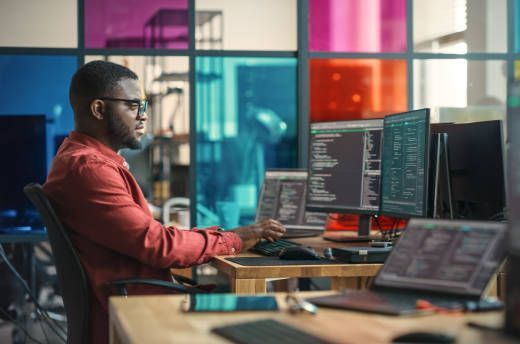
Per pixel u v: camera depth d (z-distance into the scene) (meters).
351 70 5.45
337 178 3.77
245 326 1.47
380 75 5.48
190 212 5.31
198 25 5.32
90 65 3.03
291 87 5.41
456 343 1.35
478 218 3.44
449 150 3.63
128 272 2.84
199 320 1.58
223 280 5.27
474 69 5.56
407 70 5.50
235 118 5.36
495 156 3.32
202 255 2.98
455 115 5.55
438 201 3.59
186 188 5.31
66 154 2.88
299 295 1.82
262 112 5.38
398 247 1.81
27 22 5.19
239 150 5.37
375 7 5.47
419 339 1.35
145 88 5.28
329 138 3.83
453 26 5.53
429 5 5.52
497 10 5.57
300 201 4.03
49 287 5.14
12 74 5.18
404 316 1.57
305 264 2.94
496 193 3.32
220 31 5.34
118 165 2.93
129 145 3.10
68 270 2.65
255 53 5.37
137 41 5.28
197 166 5.32
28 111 5.20
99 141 3.02
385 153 3.48
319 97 5.42
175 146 5.30
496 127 3.31
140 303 1.79
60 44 5.21
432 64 5.53
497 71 5.59
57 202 2.82
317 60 5.41
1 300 5.11
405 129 3.29
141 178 5.27
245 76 5.37
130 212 2.79
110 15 5.25
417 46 5.52
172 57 5.30
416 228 1.81
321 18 5.42
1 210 5.18
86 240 2.81
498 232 1.67
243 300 1.78
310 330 1.46
